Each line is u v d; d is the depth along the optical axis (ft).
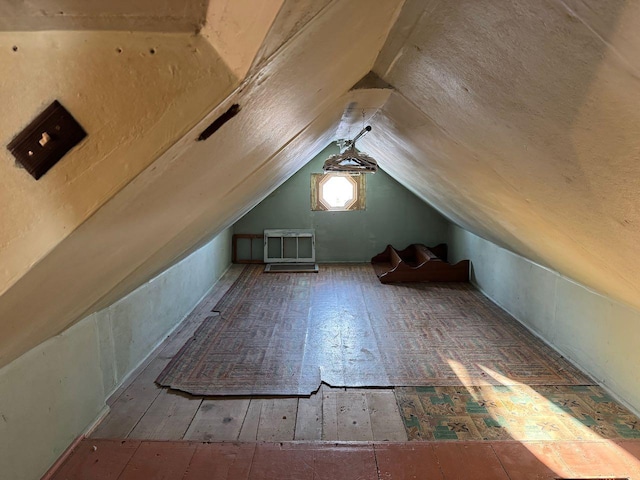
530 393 9.21
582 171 3.91
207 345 11.78
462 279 18.45
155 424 8.10
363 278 19.12
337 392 9.32
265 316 14.20
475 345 11.82
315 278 19.17
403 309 14.89
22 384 5.90
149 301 11.21
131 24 2.22
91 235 3.13
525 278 13.28
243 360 10.85
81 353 7.52
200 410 8.59
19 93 2.34
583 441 7.22
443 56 3.85
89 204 2.64
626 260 5.47
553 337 11.68
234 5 2.13
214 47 2.32
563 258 8.64
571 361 10.75
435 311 14.69
